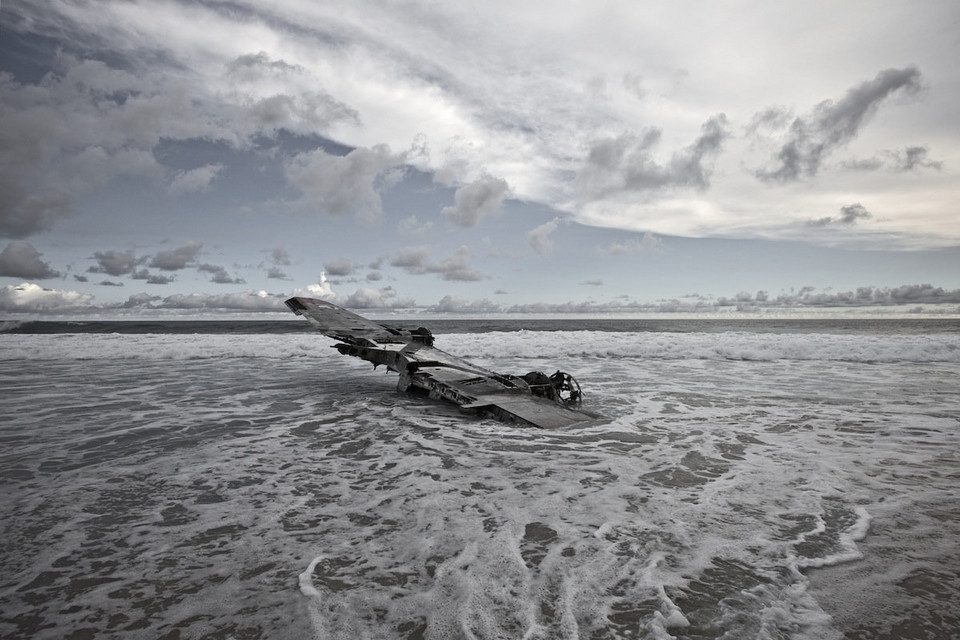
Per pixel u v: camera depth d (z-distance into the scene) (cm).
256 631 282
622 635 276
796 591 322
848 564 357
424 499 491
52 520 442
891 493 502
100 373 1476
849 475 558
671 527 422
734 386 1215
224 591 325
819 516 444
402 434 763
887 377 1350
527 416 838
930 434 745
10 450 670
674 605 305
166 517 448
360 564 360
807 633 279
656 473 570
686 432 767
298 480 551
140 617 297
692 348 1942
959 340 2052
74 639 275
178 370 1548
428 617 294
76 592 325
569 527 423
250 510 464
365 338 1305
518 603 309
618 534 409
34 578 342
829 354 1809
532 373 1038
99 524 434
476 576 342
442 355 1291
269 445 700
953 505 468
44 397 1081
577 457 636
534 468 592
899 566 354
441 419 869
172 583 335
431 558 368
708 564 358
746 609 302
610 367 1617
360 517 447
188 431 780
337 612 300
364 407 977
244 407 974
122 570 353
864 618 293
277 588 328
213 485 534
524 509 464
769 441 710
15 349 1961
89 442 715
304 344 2155
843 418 856
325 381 1331
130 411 936
